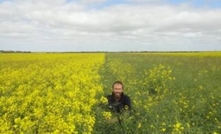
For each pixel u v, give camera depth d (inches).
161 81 547.5
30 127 237.8
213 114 342.3
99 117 313.0
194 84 563.8
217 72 764.0
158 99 438.0
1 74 682.8
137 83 559.5
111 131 300.7
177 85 545.0
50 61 1261.1
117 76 680.4
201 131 293.3
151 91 526.3
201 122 324.8
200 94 457.4
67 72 689.6
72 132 237.8
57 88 422.0
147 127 291.6
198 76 676.7
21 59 1433.3
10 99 337.4
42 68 847.7
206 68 904.9
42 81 560.7
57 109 294.7
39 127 246.4
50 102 330.0
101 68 916.0
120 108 336.8
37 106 326.3
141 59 1551.4
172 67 951.6
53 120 250.8
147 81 554.6
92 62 1071.6
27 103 331.9
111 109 335.6
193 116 336.2
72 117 265.9
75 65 889.5
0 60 1339.8
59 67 818.2
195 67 944.3
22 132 225.6
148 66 991.0
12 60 1344.7
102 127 302.0
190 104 393.1
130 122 302.0
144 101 386.3
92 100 340.5
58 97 360.2
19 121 242.5
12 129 242.2
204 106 376.2
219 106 367.6
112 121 310.0
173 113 339.9
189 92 482.0
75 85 451.2
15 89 479.5
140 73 765.3
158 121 301.6
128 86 508.7
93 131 284.7
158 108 361.7
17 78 573.6
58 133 232.1
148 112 332.2
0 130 229.8
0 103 326.3
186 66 989.2
